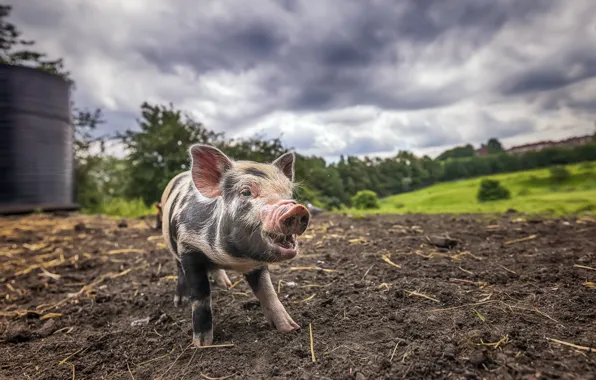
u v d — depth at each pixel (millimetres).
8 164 2021
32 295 918
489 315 564
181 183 715
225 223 544
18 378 556
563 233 1049
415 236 1109
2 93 1985
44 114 2115
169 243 719
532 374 419
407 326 557
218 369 520
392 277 773
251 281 624
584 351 452
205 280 607
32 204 2102
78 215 2125
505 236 1052
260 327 632
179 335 637
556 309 565
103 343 634
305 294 741
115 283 956
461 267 797
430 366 452
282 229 464
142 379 528
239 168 568
